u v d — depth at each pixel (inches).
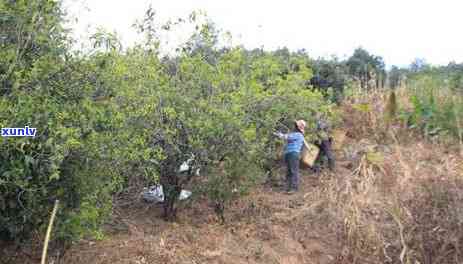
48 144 156.6
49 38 181.8
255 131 277.9
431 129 454.9
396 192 265.3
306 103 354.3
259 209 306.7
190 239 245.9
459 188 245.4
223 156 261.7
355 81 578.2
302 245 262.5
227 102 265.4
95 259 209.0
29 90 169.3
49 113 167.2
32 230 183.9
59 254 201.2
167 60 283.4
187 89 260.2
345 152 438.6
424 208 238.1
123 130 201.2
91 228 196.7
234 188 271.6
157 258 216.5
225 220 285.6
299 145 361.7
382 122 475.5
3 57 165.0
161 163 251.9
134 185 254.4
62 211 182.1
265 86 328.2
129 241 231.6
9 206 170.7
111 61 193.9
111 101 192.4
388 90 537.6
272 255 243.4
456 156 368.8
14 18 172.4
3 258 190.2
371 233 239.8
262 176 299.1
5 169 158.7
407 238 235.5
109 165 191.9
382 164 335.3
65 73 181.6
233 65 281.3
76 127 173.6
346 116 502.9
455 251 224.1
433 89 513.0
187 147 255.8
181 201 284.8
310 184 381.7
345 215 256.5
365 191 273.1
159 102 244.5
